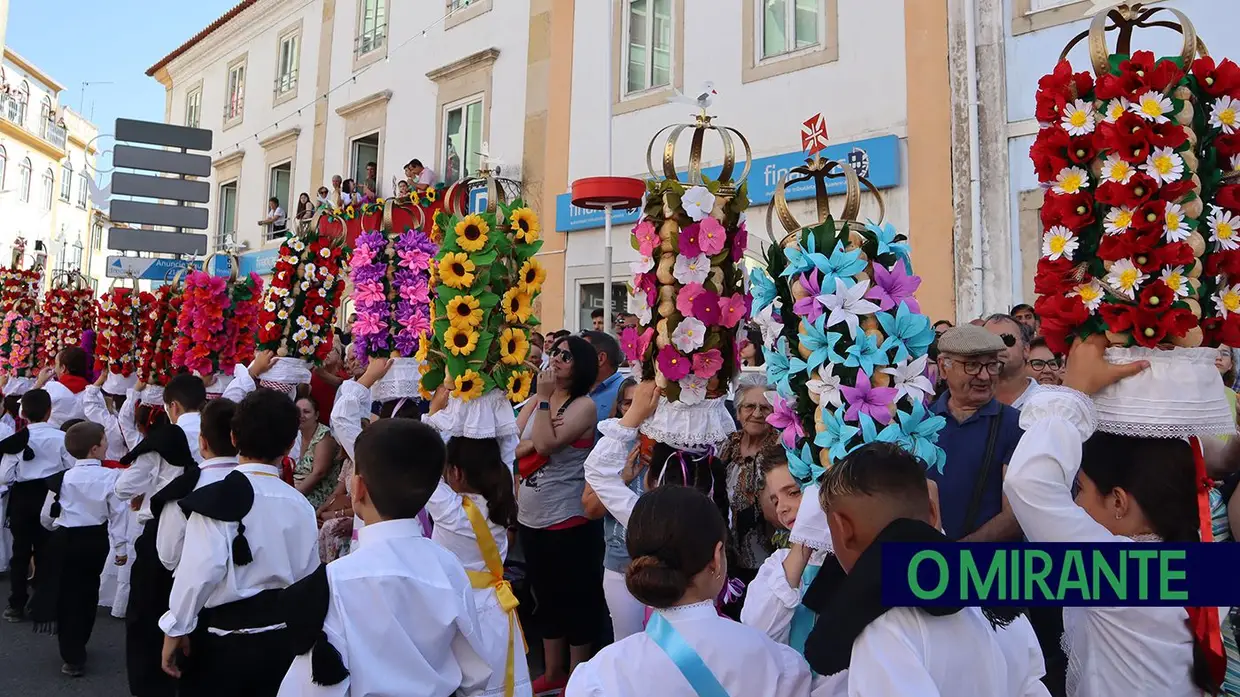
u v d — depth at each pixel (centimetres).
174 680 330
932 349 410
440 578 214
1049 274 204
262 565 277
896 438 213
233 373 528
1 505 661
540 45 1107
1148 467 199
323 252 473
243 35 1739
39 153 3066
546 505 394
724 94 920
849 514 166
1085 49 698
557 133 1074
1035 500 192
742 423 349
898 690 143
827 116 841
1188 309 188
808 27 870
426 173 1158
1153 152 191
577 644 393
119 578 548
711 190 279
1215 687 187
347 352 536
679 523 184
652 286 280
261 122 1658
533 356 565
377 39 1395
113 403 680
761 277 242
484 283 316
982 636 157
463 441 298
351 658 194
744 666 177
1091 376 199
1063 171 203
